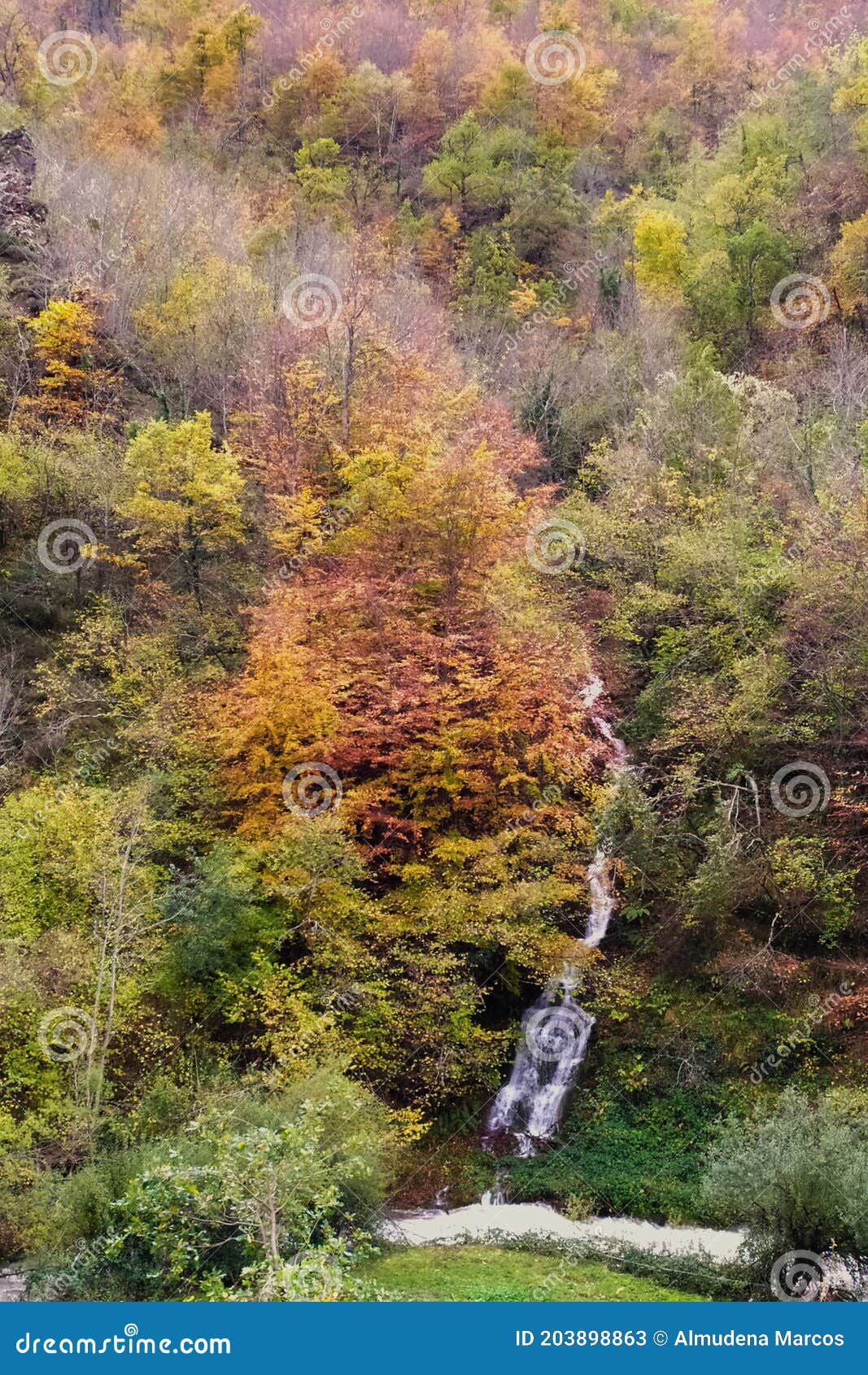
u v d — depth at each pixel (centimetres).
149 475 2842
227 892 2211
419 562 2647
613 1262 1916
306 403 3150
